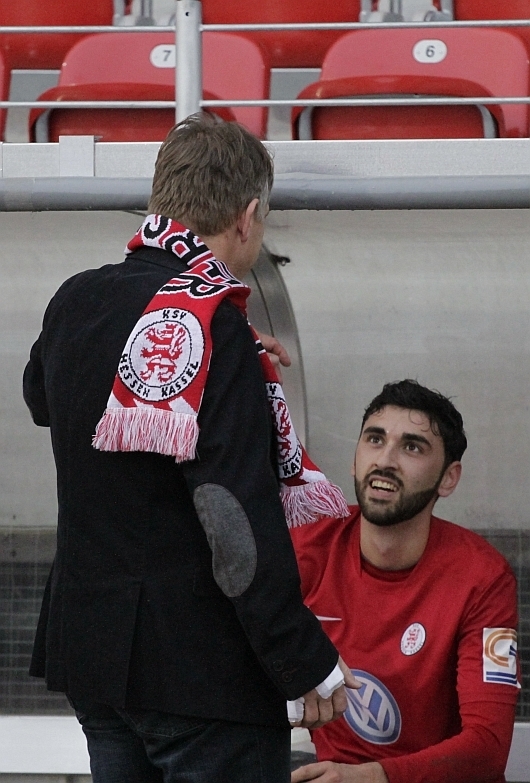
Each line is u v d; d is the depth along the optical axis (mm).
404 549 8547
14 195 9086
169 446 5531
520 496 11102
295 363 11211
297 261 11156
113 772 6199
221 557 5441
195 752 5781
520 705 10648
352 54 12914
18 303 11367
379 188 8875
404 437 8531
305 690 5566
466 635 8359
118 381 5734
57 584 6113
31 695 10852
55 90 12094
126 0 15594
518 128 12086
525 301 11094
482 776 8008
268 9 14680
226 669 5734
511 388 11125
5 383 11367
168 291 5895
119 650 5750
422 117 11625
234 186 6234
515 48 12664
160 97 12008
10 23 14703
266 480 5566
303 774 7754
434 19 14141
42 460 11320
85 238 11055
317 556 8906
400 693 8391
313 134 11898
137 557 5781
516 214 10039
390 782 7773
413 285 11211
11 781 10508
